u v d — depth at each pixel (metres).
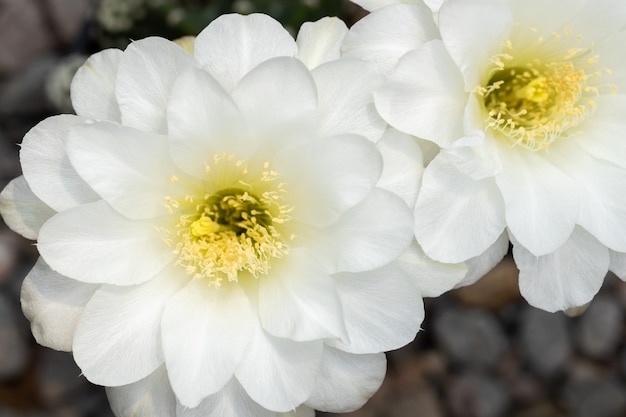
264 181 0.31
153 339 0.31
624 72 0.32
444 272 0.31
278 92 0.29
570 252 0.32
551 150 0.33
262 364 0.31
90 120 0.30
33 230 0.31
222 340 0.31
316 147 0.29
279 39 0.30
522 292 0.32
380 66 0.30
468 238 0.31
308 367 0.30
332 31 0.31
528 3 0.32
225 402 0.31
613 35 0.32
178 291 0.31
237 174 0.31
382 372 0.31
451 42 0.30
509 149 0.32
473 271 0.32
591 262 0.32
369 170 0.29
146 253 0.31
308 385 0.30
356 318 0.31
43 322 0.31
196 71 0.29
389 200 0.30
